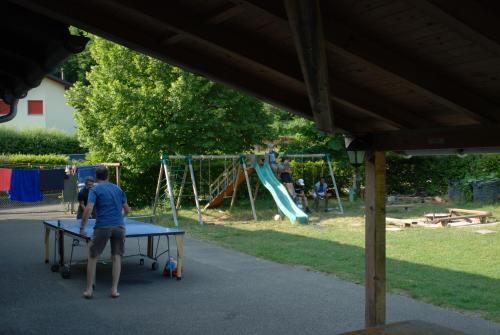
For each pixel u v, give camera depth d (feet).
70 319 22.57
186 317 22.99
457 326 21.30
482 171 77.51
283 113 98.27
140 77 71.46
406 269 31.96
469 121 15.48
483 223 53.21
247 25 12.20
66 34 15.72
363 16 10.43
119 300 25.80
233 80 15.40
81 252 38.83
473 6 8.48
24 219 60.29
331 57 12.91
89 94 74.38
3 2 14.88
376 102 15.38
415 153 17.16
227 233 48.91
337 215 62.44
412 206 67.41
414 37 10.84
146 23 13.20
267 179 63.36
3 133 106.42
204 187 73.10
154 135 68.03
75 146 114.52
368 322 18.12
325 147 81.82
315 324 22.02
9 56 21.01
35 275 31.19
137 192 72.64
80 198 39.29
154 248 41.27
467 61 11.45
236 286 28.86
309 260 35.53
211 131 70.69
